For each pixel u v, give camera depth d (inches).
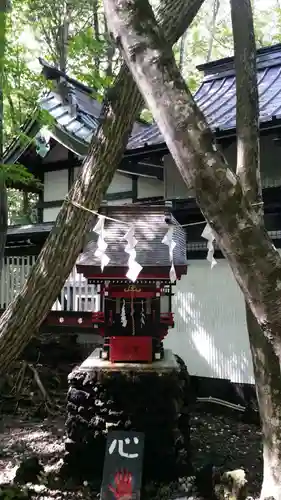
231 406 296.7
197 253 315.0
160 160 323.0
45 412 297.7
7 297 407.5
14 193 616.1
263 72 356.2
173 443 188.9
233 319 302.8
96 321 203.0
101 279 183.6
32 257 405.1
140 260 179.8
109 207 205.5
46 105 403.5
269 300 79.4
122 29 86.4
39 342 369.7
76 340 387.2
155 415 189.2
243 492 171.3
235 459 225.3
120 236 192.9
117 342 200.4
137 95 144.9
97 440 190.5
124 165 336.2
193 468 200.8
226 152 305.3
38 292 144.9
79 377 195.8
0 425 278.4
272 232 284.0
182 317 321.7
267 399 149.1
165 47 84.4
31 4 366.9
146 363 198.7
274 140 267.6
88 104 439.5
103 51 275.7
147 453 187.6
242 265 79.8
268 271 78.5
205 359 311.7
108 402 190.1
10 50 222.2
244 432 266.1
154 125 346.6
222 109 320.2
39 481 192.5
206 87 378.6
